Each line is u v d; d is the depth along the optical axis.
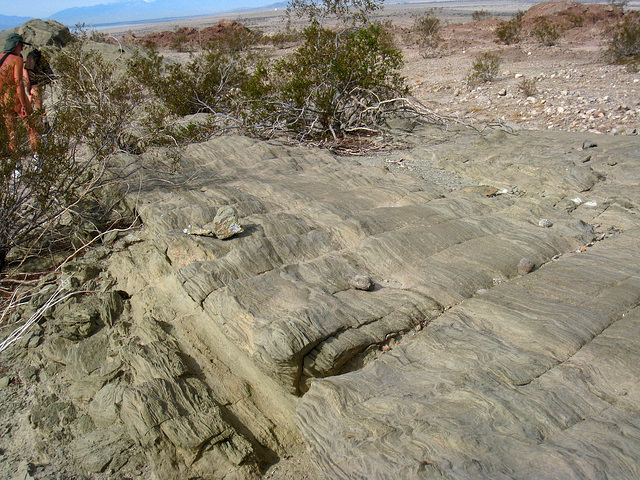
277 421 3.81
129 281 4.93
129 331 4.46
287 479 3.43
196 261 4.69
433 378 3.40
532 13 32.72
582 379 3.19
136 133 8.45
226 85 12.44
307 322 3.76
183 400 3.69
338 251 5.05
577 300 4.05
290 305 4.09
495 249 5.00
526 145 8.14
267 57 14.73
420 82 16.59
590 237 5.28
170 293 4.57
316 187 6.65
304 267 4.66
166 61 17.70
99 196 6.22
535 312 3.93
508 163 7.45
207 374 3.99
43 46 14.95
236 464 3.43
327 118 9.97
